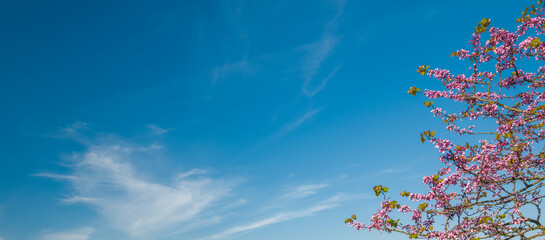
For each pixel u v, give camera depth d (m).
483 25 7.31
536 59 7.14
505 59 7.50
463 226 6.78
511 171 6.93
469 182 6.66
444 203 6.80
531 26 7.03
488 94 7.86
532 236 6.36
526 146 6.95
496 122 7.81
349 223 7.30
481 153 6.66
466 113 7.96
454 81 8.02
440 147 6.59
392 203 6.96
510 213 6.80
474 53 7.73
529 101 7.96
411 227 6.91
